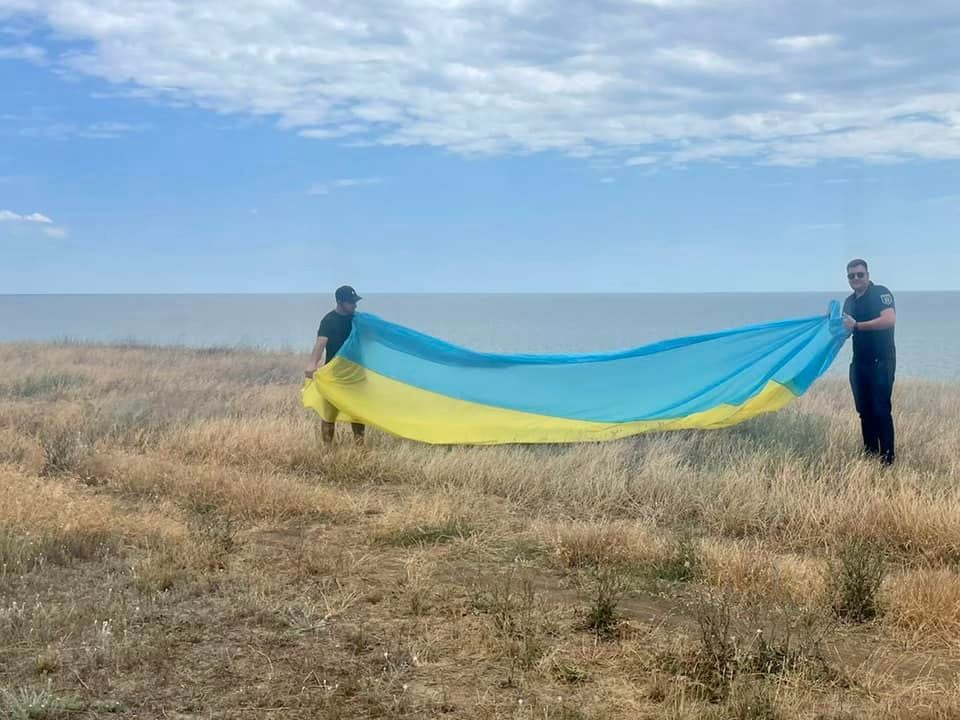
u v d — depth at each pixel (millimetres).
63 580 6496
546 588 6617
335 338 11688
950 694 4715
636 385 12227
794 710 4578
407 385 12070
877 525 7922
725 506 8828
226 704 4668
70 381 18422
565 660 5234
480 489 9609
